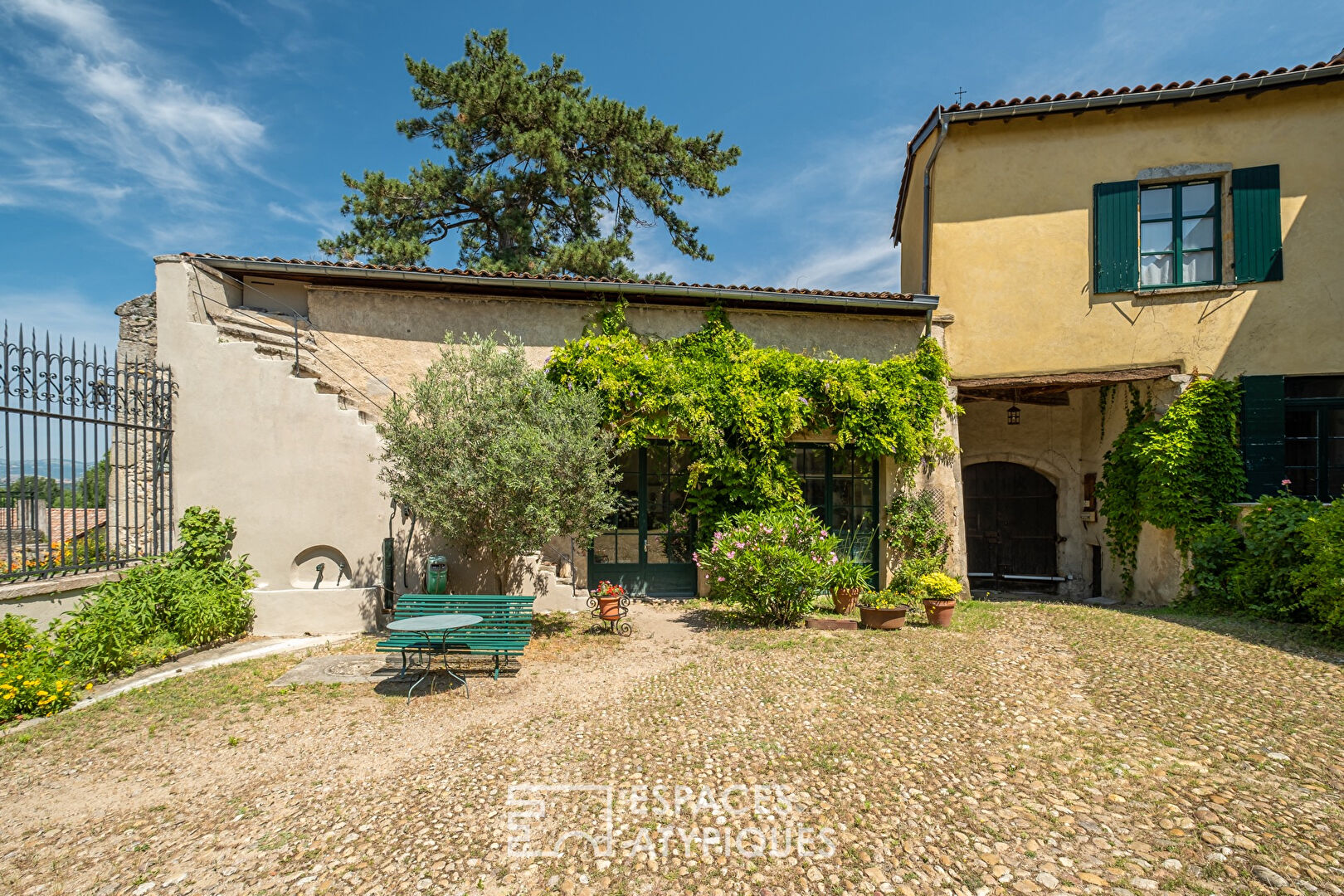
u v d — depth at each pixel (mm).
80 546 7625
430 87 16094
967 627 7465
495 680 5758
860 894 2699
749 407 8992
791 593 7488
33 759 4219
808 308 9758
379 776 3891
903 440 9406
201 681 5766
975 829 3143
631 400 8914
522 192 16609
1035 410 12070
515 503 6801
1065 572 11742
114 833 3316
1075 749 3977
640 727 4520
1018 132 9898
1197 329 9258
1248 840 2979
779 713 4688
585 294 9344
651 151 17391
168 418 7754
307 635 7668
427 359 9062
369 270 8484
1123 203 9500
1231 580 8141
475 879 2834
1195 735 4129
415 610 6203
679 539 9477
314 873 2908
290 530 7914
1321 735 4062
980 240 9969
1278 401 8867
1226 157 9289
